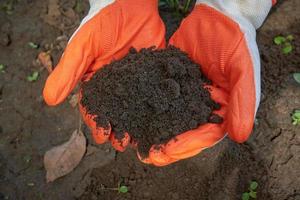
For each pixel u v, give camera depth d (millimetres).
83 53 595
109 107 585
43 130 728
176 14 761
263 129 675
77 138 709
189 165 678
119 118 582
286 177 651
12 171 712
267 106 685
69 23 787
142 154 583
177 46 646
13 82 761
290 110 679
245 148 672
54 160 701
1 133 734
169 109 575
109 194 687
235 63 577
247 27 617
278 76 699
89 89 602
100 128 583
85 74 628
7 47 785
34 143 723
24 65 769
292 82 693
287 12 734
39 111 738
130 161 696
